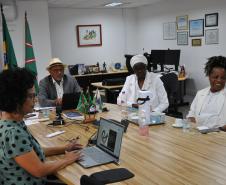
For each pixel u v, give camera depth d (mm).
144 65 3568
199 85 7707
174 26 8227
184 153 1973
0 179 1729
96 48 9344
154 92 3555
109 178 1613
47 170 1727
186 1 7727
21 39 6914
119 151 1878
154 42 9102
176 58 7562
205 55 7410
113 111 3346
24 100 1688
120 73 8562
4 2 6664
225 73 2707
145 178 1624
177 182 1558
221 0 6766
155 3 8750
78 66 8367
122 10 9562
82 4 8164
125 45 9734
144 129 2420
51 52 8047
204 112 2834
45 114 3309
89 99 3088
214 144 2133
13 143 1619
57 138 2463
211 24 7113
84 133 2559
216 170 1685
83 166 1820
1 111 1715
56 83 4070
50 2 7539
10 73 1680
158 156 1941
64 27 8797
